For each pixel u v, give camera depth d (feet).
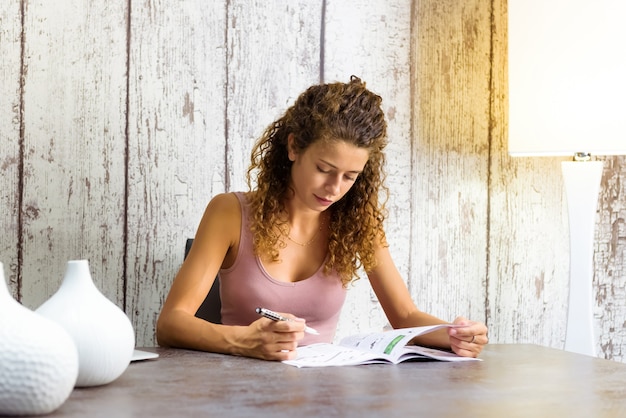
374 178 6.28
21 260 6.90
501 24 8.20
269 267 6.13
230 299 6.16
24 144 6.88
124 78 7.12
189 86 7.29
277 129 6.27
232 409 3.48
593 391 4.09
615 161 8.52
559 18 7.15
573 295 7.61
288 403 3.63
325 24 7.66
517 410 3.59
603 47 7.05
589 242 7.56
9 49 6.81
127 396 3.75
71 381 3.44
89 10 7.00
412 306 6.31
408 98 7.90
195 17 7.30
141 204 7.20
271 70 7.52
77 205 7.02
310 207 5.86
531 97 7.27
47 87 6.91
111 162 7.10
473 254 8.14
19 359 3.30
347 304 7.79
